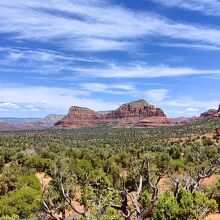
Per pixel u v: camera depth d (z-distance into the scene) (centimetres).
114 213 1838
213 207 2084
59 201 3056
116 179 3447
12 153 10631
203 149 9600
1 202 3881
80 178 4919
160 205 1969
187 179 2120
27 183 5334
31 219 3512
